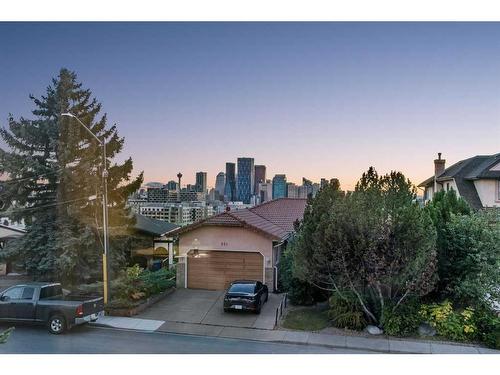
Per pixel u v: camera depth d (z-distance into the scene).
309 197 18.20
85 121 20.28
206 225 20.72
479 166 28.36
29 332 13.83
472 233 15.12
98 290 18.88
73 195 20.27
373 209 13.84
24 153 20.55
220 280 20.59
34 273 20.41
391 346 12.75
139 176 21.39
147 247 25.81
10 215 20.45
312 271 14.49
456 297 15.07
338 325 14.59
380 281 13.81
